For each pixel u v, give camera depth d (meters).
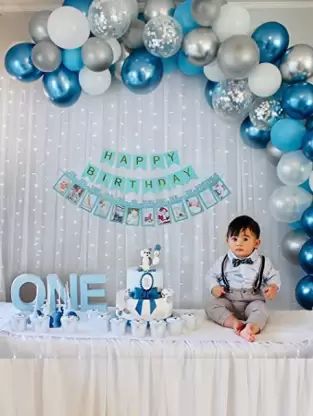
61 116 2.79
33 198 2.79
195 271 2.76
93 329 2.21
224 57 2.29
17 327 2.19
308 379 2.01
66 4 2.49
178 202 2.77
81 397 2.04
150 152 2.78
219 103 2.48
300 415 2.01
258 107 2.50
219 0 2.33
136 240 2.76
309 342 2.05
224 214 2.77
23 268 2.77
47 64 2.38
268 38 2.43
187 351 2.02
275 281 2.43
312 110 2.41
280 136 2.46
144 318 2.17
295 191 2.51
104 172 2.78
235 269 2.44
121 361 2.03
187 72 2.62
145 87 2.46
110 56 2.36
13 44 2.77
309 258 2.43
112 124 2.79
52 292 2.46
